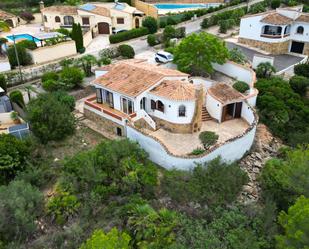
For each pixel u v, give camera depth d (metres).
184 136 32.25
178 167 28.02
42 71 47.22
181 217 23.89
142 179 25.80
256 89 38.91
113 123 33.03
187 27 72.19
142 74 34.78
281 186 26.11
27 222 22.62
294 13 56.06
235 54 47.88
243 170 29.06
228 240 22.92
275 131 35.88
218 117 35.00
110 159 26.72
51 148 30.66
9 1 88.94
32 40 55.56
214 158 28.17
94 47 60.62
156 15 74.00
